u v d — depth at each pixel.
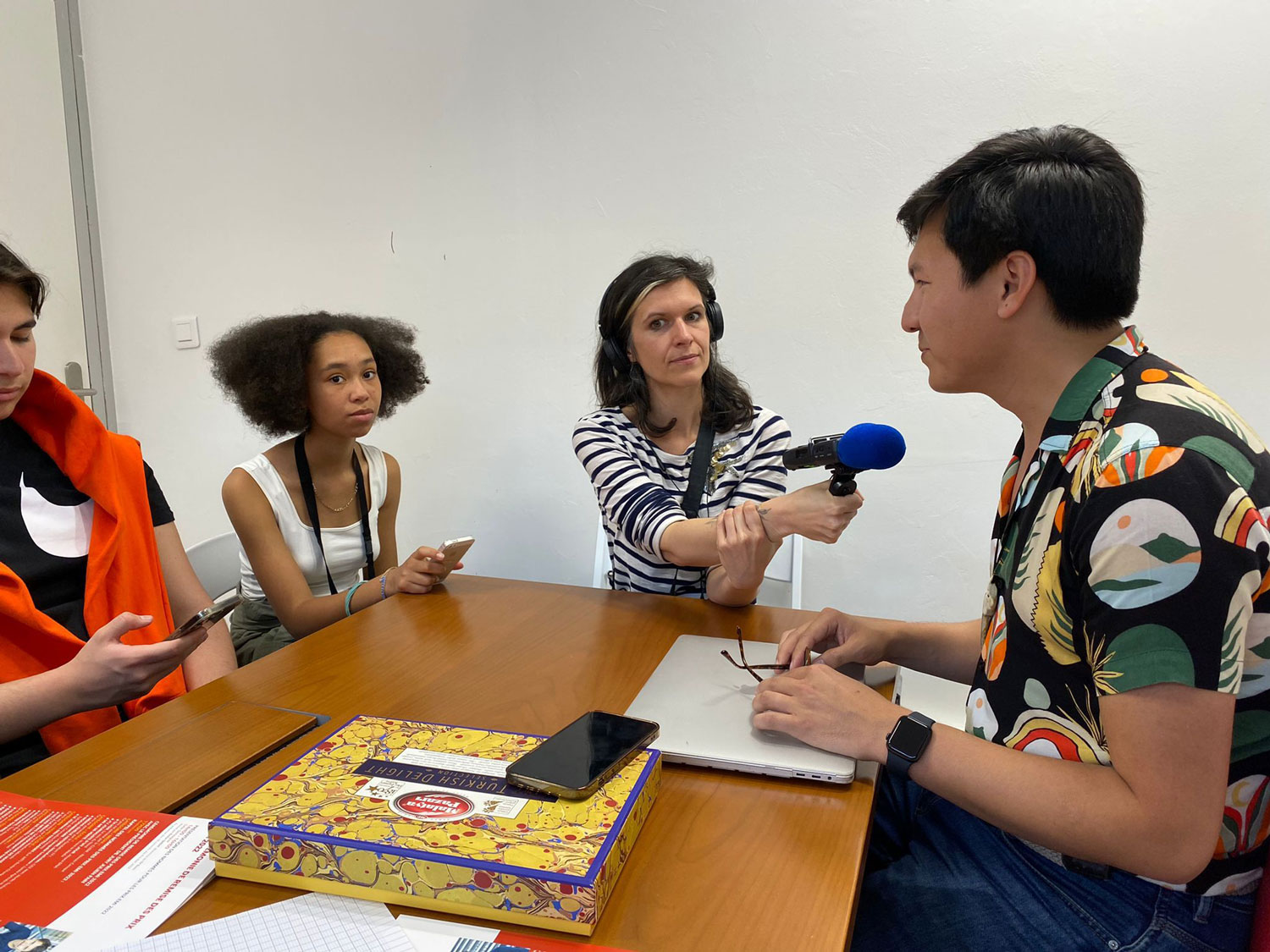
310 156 2.42
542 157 2.24
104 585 1.26
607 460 1.52
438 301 2.39
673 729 0.89
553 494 2.39
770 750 0.84
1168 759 0.65
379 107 2.34
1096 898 0.77
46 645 1.18
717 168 2.12
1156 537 0.65
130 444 1.39
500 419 2.40
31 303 1.20
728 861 0.68
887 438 0.94
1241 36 1.77
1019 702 0.79
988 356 0.82
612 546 1.65
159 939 0.57
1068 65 1.88
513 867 0.59
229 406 2.62
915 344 2.06
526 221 2.28
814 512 1.09
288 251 2.49
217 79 2.45
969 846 0.87
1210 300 1.87
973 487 2.07
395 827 0.64
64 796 0.77
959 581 2.12
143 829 0.70
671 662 1.09
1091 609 0.69
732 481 1.57
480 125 2.27
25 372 1.17
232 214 2.52
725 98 2.09
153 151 2.54
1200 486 0.65
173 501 2.74
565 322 2.30
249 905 0.62
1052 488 0.77
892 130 2.00
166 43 2.47
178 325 2.62
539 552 2.43
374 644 1.19
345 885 0.62
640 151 2.17
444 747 0.78
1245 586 0.65
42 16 2.46
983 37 1.92
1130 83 1.85
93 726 1.17
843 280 2.08
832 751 0.83
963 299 0.80
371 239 2.42
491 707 0.97
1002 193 0.76
